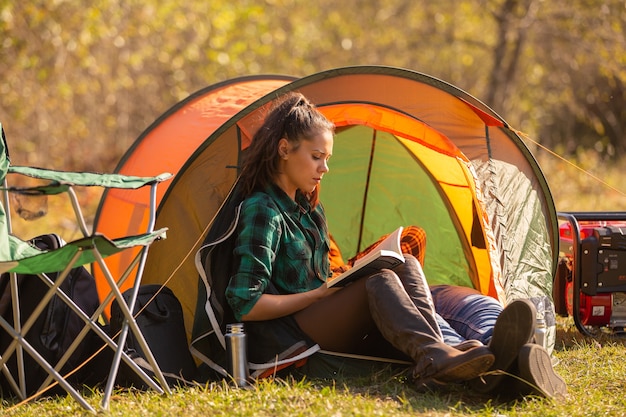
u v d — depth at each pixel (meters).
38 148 18.83
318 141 5.81
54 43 17.78
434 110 6.96
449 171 7.63
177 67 20.55
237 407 5.03
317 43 24.36
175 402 5.21
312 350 5.72
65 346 5.80
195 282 6.49
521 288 6.77
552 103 23.83
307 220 6.07
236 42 21.53
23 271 4.95
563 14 20.73
